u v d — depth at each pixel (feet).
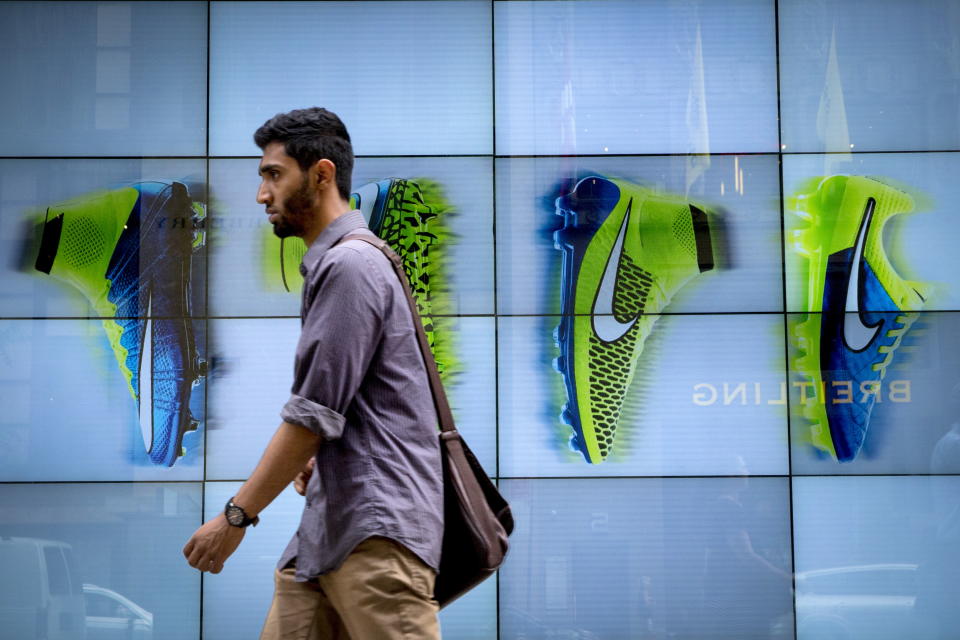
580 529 26.84
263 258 26.94
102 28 27.32
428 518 12.95
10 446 26.78
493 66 27.40
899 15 27.50
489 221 27.12
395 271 13.56
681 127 27.30
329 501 12.91
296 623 13.92
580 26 27.43
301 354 12.66
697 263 27.09
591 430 26.94
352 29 27.40
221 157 27.14
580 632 26.73
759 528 26.86
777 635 26.76
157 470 26.78
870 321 27.02
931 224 27.17
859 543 26.81
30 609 26.63
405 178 27.20
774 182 27.27
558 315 26.99
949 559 26.76
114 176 27.12
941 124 27.32
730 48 27.48
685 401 26.94
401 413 13.14
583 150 27.27
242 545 26.71
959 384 26.94
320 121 14.08
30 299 26.94
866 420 26.96
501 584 26.76
